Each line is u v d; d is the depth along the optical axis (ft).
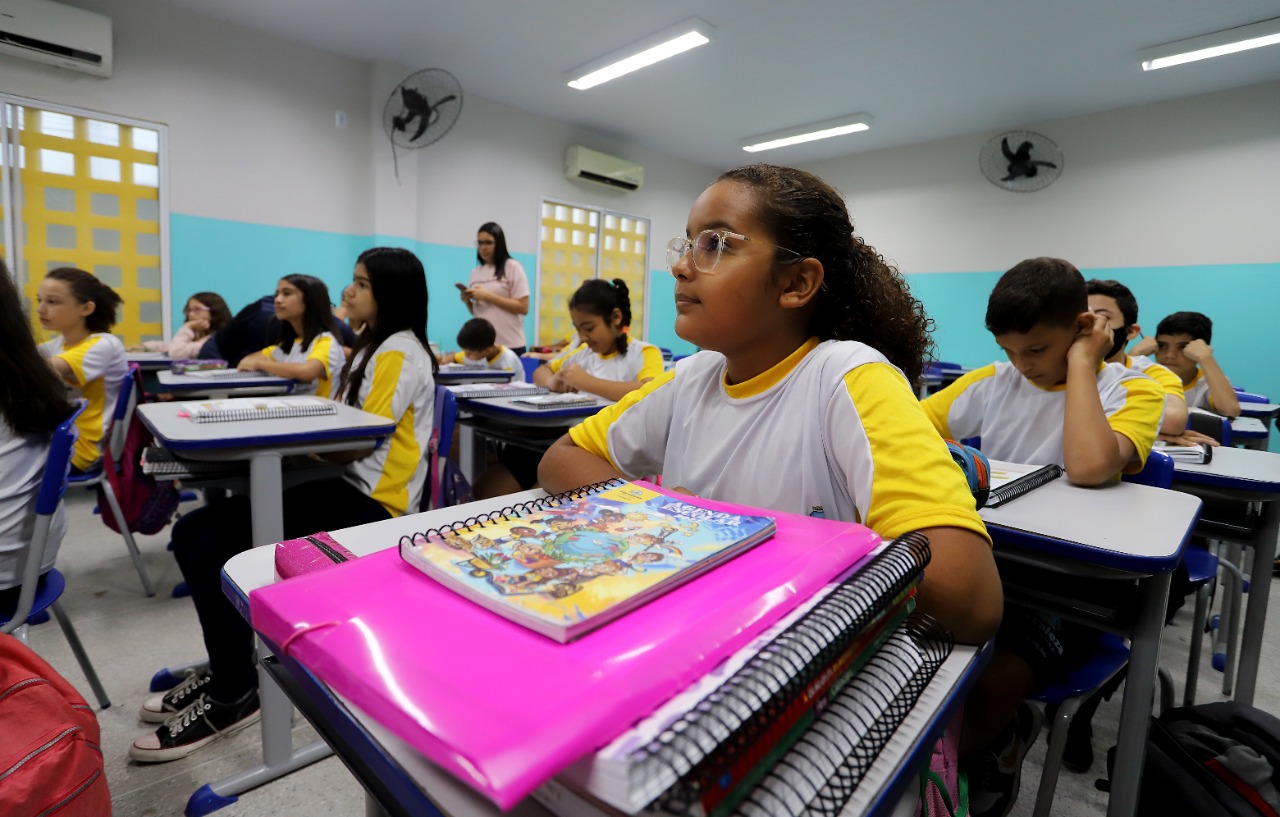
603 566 1.23
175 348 12.26
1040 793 3.08
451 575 1.18
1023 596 2.90
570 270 20.86
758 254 2.21
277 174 14.90
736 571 1.30
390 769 1.15
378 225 16.21
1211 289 16.22
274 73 14.66
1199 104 16.17
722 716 0.87
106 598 6.38
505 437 7.55
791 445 2.29
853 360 2.20
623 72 15.67
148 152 13.33
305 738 4.26
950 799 1.73
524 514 1.61
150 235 13.55
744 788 0.91
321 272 15.79
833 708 1.17
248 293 14.78
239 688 4.24
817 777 1.01
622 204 21.94
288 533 4.50
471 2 12.83
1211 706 3.15
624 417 2.93
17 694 2.21
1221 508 4.73
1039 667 2.93
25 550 3.51
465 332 11.69
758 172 2.30
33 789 2.07
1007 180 18.25
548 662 0.93
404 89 14.55
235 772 3.92
